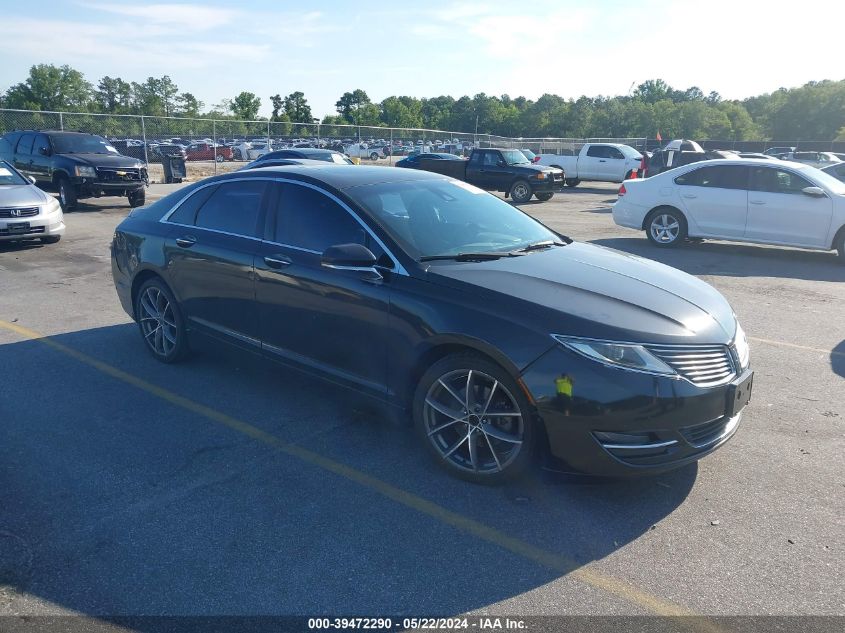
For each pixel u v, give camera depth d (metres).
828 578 3.07
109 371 5.67
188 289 5.36
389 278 4.08
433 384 3.90
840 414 4.90
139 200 17.67
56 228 11.52
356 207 4.38
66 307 7.74
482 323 3.66
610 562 3.19
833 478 3.98
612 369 3.40
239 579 3.05
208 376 5.56
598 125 88.06
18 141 17.86
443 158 23.77
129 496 3.74
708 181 11.58
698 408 3.48
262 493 3.78
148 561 3.18
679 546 3.32
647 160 22.73
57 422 4.68
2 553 3.22
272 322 4.74
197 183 5.56
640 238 13.11
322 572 3.11
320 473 4.01
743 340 4.00
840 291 8.75
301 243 4.59
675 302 3.87
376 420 4.74
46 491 3.79
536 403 3.50
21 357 6.01
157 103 83.50
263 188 4.96
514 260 4.29
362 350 4.23
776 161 11.33
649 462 3.46
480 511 3.62
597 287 3.92
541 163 28.66
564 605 2.90
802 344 6.54
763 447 4.37
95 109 75.88
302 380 4.72
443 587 3.01
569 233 13.91
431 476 3.98
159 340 5.82
